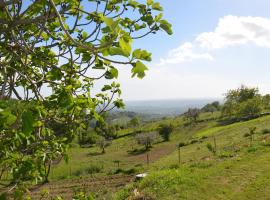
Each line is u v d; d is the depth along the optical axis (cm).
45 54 395
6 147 361
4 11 309
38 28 385
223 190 1886
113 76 346
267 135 3766
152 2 348
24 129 220
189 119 10425
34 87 350
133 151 7131
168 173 2228
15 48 351
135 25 379
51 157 443
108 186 3166
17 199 387
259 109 7975
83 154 7381
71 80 407
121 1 370
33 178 411
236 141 4131
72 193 3056
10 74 368
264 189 1816
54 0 344
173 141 7631
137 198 1961
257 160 2364
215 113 11025
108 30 234
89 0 367
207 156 3366
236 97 9612
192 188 1948
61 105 339
